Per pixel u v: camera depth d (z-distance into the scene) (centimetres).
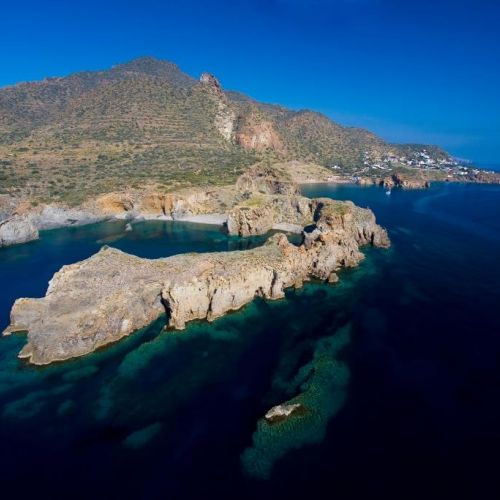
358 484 4088
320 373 5803
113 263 8000
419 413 5069
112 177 18762
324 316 7706
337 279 9400
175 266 8038
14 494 4038
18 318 7119
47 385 5684
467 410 5119
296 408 5056
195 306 7544
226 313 7825
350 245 10700
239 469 4278
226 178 19862
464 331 7100
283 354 6406
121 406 5250
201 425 4912
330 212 12962
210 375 5894
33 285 9569
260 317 7688
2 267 10931
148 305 7444
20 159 19262
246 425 4897
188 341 6838
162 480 4172
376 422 4912
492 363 6125
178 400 5359
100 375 5900
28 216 14675
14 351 6481
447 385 5603
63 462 4400
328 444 4584
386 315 7731
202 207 17312
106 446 4609
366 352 6431
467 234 14262
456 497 3953
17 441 4691
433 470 4247
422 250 12138
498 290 8944
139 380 5781
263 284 8494
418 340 6806
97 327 6588
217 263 8281
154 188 17750
